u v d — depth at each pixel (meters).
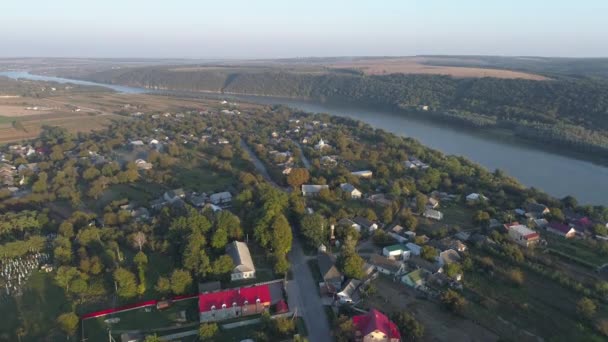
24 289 135.12
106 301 128.12
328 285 132.38
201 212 177.25
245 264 141.25
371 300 128.50
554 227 173.50
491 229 173.50
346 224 168.88
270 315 118.88
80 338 112.38
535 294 131.62
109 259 145.25
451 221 185.75
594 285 133.62
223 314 118.88
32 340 112.19
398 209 196.25
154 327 116.12
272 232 154.50
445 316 121.12
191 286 131.75
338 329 108.94
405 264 148.75
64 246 153.75
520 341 110.56
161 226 170.62
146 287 133.88
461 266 144.00
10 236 166.88
